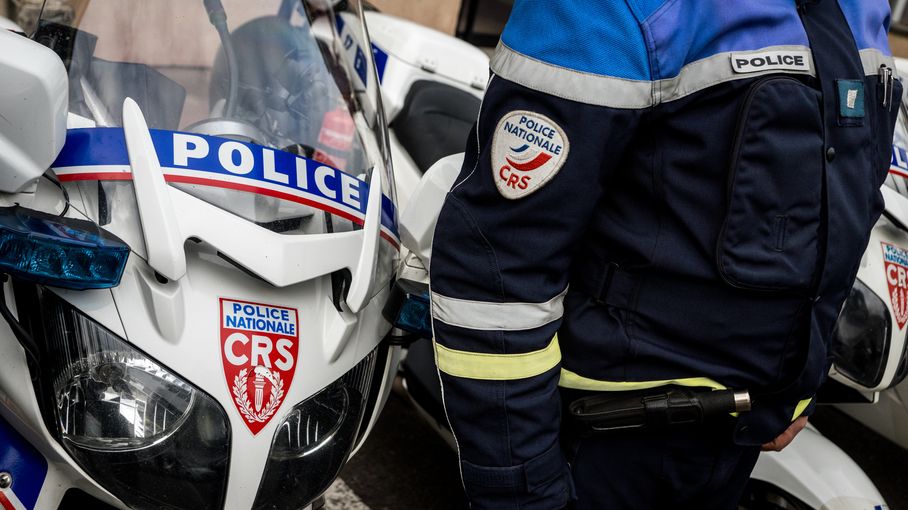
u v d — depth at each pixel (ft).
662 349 4.80
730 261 4.49
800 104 4.38
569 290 5.05
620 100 4.31
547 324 4.69
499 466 4.82
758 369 4.81
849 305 7.01
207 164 4.93
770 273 4.52
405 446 9.40
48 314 4.55
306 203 5.17
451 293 4.71
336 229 5.27
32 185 4.62
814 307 4.73
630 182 4.65
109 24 5.47
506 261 4.56
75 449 4.54
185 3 5.64
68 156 4.89
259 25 5.84
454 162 5.90
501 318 4.63
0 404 4.67
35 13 5.96
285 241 4.82
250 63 5.69
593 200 4.47
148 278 4.60
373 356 5.53
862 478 6.86
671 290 4.71
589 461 5.20
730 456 5.14
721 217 4.47
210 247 4.78
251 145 5.18
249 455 4.62
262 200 4.99
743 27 4.42
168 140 4.95
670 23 4.31
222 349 4.63
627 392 4.97
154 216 4.58
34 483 4.65
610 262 4.82
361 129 6.07
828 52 4.58
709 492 5.26
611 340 4.85
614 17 4.29
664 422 4.85
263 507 4.81
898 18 21.53
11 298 4.54
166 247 4.51
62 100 4.53
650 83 4.34
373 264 5.27
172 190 4.73
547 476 4.87
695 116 4.42
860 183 4.70
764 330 4.72
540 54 4.39
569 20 4.34
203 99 5.42
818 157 4.50
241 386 4.63
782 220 4.50
